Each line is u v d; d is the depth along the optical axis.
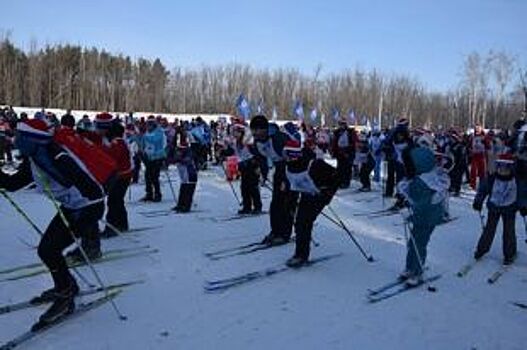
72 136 4.86
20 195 11.15
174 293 5.62
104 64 53.62
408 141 11.77
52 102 48.38
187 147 10.03
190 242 7.71
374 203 12.22
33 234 7.77
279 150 7.44
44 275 5.94
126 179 7.91
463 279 6.67
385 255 7.49
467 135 17.67
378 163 16.14
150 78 55.44
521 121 12.39
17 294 5.37
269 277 6.30
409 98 58.81
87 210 4.79
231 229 8.67
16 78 46.00
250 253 7.25
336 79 57.44
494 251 8.19
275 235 7.73
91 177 4.71
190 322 4.91
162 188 13.30
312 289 5.96
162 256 6.92
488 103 51.19
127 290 5.63
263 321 5.02
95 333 4.58
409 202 6.29
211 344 4.50
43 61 49.53
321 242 8.09
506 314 5.56
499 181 7.39
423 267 6.45
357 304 5.58
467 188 16.36
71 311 4.85
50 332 4.55
